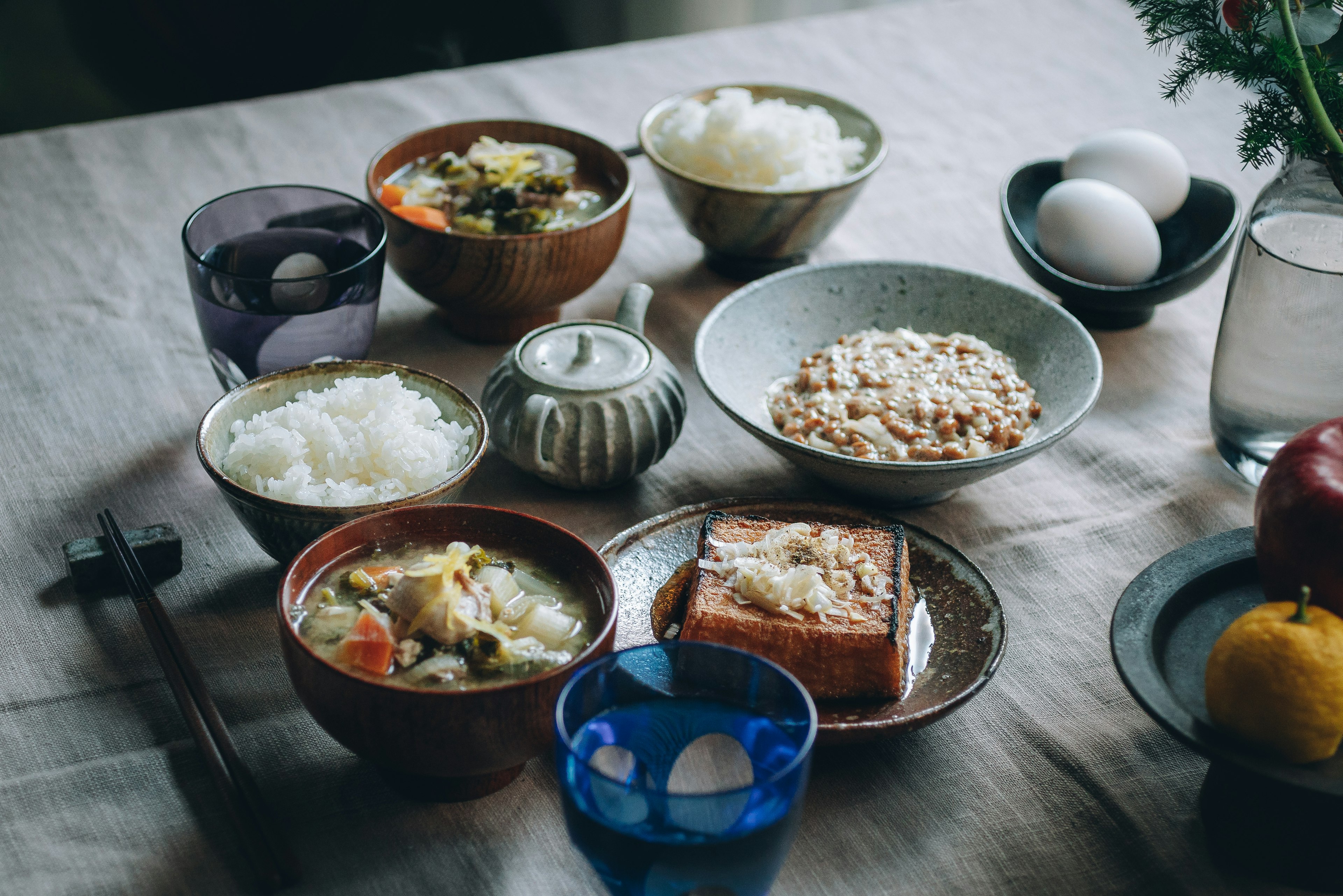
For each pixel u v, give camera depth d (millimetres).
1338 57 1049
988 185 1729
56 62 2578
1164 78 2012
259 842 774
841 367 1205
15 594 1004
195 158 1694
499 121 1475
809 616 888
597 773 622
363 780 853
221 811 823
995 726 917
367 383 1036
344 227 1237
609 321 1414
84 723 889
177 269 1479
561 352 1166
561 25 2918
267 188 1206
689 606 908
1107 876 800
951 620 949
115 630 976
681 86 1940
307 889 767
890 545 968
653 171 1772
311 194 1225
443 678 771
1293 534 771
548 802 838
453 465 1008
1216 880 797
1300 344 1056
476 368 1330
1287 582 791
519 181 1380
